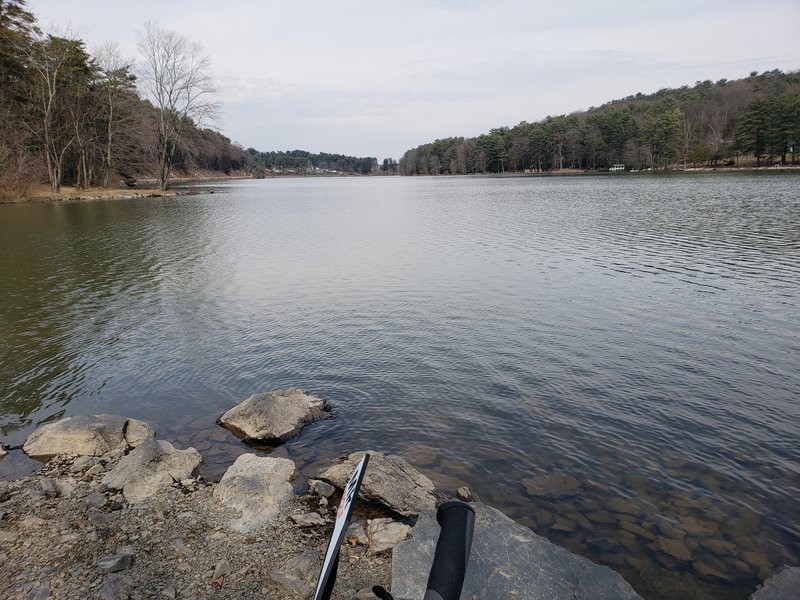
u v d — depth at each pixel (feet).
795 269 59.47
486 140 654.12
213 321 46.52
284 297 54.34
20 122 184.34
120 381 34.47
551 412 29.04
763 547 18.81
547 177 435.94
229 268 69.92
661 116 444.55
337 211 159.43
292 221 129.80
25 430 28.55
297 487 22.82
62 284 61.05
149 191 237.45
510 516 20.63
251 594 16.56
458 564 5.12
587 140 520.83
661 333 40.57
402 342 40.24
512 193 228.84
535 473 23.57
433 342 40.04
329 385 33.17
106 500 21.74
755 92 481.87
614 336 40.22
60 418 29.86
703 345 37.93
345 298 53.42
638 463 24.16
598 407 29.48
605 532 19.69
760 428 26.86
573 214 126.72
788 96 368.68
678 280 56.34
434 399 30.89
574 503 21.45
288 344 40.50
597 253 73.77
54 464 24.99
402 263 71.00
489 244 85.46
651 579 17.44
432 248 83.15
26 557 18.19
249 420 27.76
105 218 131.75
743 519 20.30
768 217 104.99
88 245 89.40
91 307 51.34
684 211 122.11
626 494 21.98
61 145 216.95
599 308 47.34
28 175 188.65
